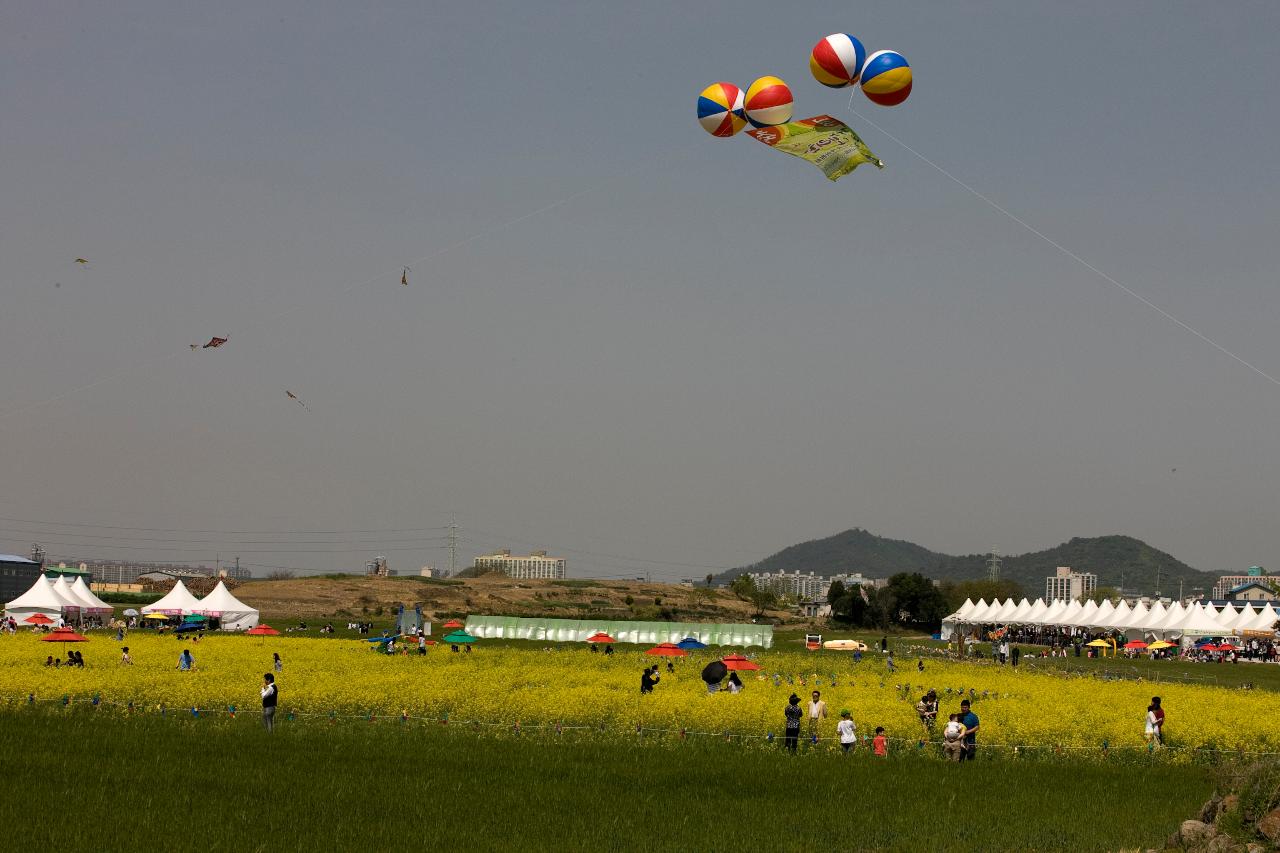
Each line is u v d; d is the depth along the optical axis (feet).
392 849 85.61
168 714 151.64
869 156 96.12
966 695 197.06
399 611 325.42
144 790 101.71
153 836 86.33
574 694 168.25
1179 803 108.99
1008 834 94.89
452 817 96.58
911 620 544.21
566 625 368.27
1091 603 420.36
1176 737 151.33
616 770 119.34
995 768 127.03
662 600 560.20
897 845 91.20
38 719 140.87
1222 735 152.97
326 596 486.79
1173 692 211.20
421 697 165.27
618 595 557.74
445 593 513.45
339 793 103.55
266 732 138.10
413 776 112.78
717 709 155.12
